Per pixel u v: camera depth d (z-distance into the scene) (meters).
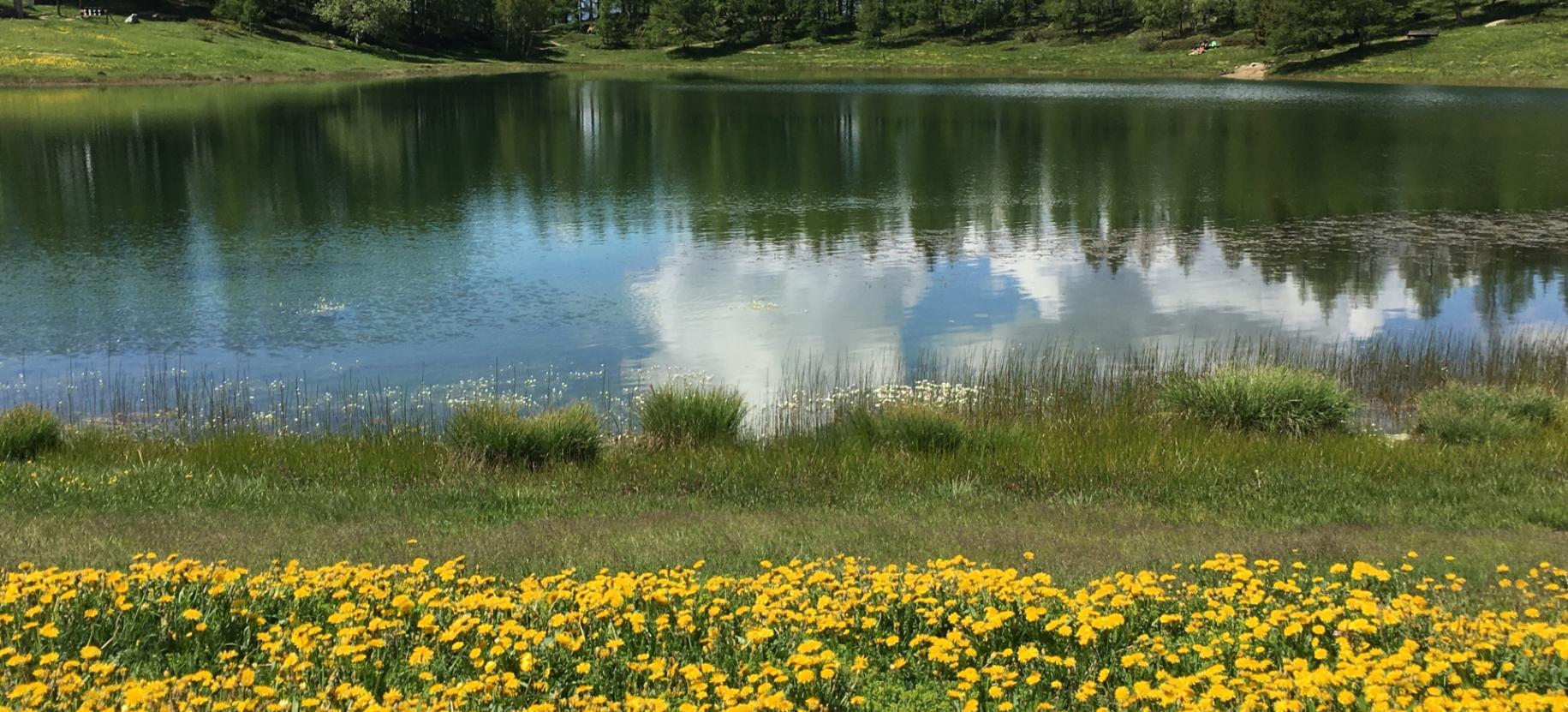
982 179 46.41
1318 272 28.50
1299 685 6.09
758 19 160.38
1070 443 14.69
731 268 29.30
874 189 43.69
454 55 141.88
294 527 10.92
